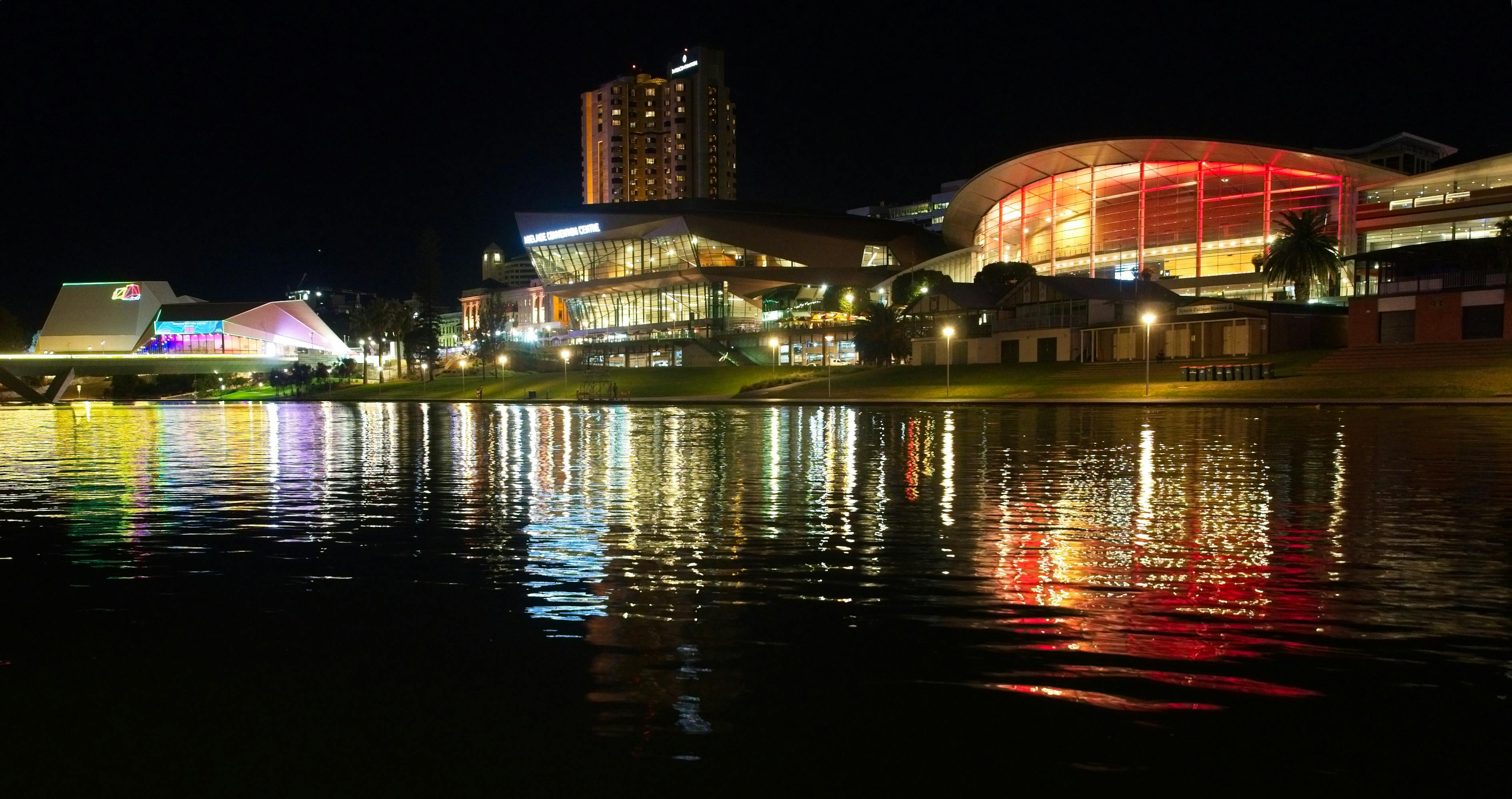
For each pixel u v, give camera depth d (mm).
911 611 7738
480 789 4688
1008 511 13086
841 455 22328
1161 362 61594
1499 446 21812
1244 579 8695
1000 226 111062
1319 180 88688
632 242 134375
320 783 4781
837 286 126438
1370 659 6402
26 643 7125
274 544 11172
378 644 7004
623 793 4625
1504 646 6652
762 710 5637
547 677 6230
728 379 87438
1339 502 13422
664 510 13539
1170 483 15891
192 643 7094
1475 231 80938
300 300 160500
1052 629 7168
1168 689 5887
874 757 4988
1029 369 66375
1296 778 4703
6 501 15562
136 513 14023
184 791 4715
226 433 38625
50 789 4750
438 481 18109
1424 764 4844
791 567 9469
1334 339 64188
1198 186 93062
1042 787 4625
